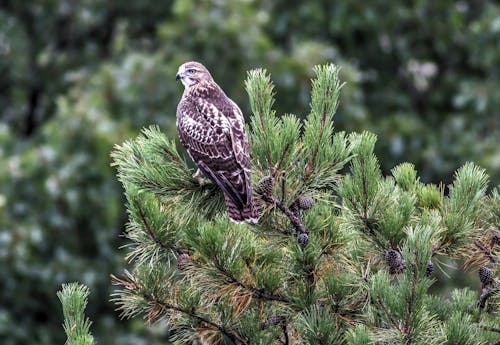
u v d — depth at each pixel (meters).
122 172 6.53
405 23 21.81
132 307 6.36
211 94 7.62
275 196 6.24
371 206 6.18
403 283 5.67
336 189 6.37
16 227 15.88
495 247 6.69
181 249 6.43
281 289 6.25
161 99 18.27
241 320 6.41
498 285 6.54
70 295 5.88
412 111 21.77
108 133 16.83
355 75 18.42
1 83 22.11
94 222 16.64
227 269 6.06
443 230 6.25
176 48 18.94
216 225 6.16
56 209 16.50
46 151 16.59
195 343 6.55
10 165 16.55
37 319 17.38
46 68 21.80
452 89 21.95
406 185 6.91
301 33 20.83
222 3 19.08
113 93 18.20
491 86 20.11
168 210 6.47
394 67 22.28
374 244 6.25
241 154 6.64
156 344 16.36
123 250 17.38
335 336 5.97
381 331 5.81
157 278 6.34
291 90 18.45
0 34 21.38
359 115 18.47
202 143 7.24
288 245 6.25
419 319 5.66
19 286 16.23
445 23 21.62
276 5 20.81
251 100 6.39
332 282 6.13
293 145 6.22
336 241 6.21
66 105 17.17
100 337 16.61
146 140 6.62
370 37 21.61
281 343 6.56
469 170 6.45
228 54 18.73
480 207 6.71
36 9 21.73
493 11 20.73
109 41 22.36
